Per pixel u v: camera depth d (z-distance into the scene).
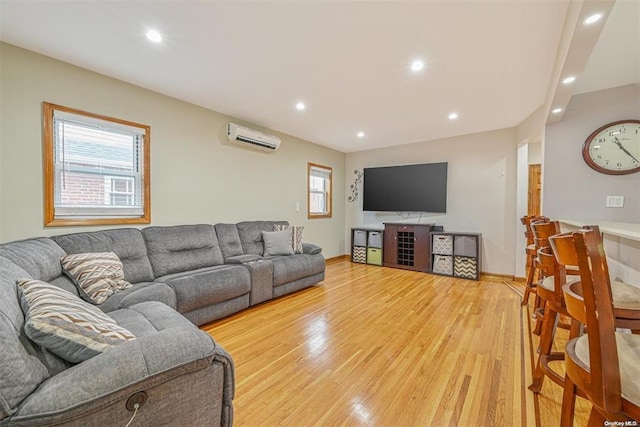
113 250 2.38
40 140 2.27
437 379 1.79
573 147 2.98
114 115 2.68
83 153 2.54
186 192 3.29
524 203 4.16
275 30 1.93
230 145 3.79
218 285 2.60
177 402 0.98
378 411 1.52
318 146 5.40
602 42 2.09
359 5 1.67
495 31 1.91
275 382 1.77
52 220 2.34
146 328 1.46
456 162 4.75
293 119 3.89
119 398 0.85
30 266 1.54
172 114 3.14
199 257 3.04
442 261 4.57
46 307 0.99
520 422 1.43
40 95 2.26
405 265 5.01
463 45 2.08
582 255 0.81
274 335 2.41
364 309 3.04
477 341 2.30
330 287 3.89
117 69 2.50
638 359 0.84
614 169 2.79
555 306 1.52
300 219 5.00
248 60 2.32
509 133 4.27
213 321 2.70
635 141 2.72
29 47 2.16
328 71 2.50
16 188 2.17
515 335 2.41
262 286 3.09
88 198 2.58
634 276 1.58
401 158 5.39
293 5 1.68
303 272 3.60
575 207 2.98
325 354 2.10
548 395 1.64
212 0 1.64
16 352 0.81
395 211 5.28
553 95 2.44
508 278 4.30
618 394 0.76
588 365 0.89
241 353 2.12
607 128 2.82
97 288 1.90
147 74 2.59
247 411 1.52
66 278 1.90
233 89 2.91
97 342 0.99
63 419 0.77
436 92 2.95
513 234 4.27
